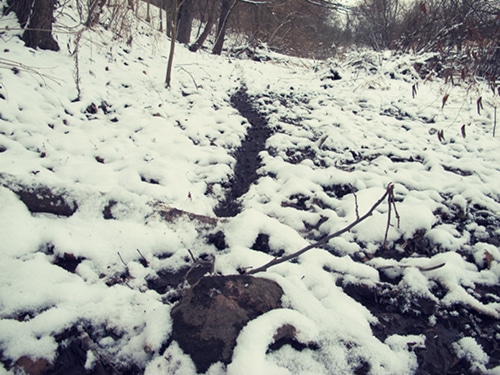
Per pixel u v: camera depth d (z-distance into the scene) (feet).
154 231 9.75
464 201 12.80
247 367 5.51
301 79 31.71
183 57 31.04
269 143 17.71
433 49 33.12
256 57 45.91
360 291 9.24
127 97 18.93
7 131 12.42
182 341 6.05
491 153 16.92
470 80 25.30
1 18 17.51
